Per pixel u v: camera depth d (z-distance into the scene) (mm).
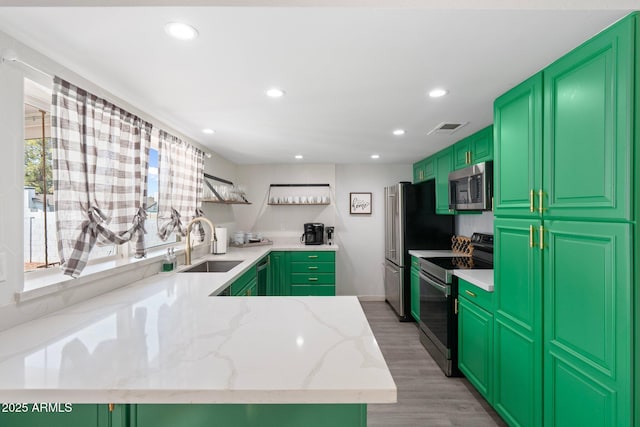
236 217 4598
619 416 1146
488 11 1119
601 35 1219
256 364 903
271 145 3314
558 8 1012
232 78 1675
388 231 4438
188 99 1969
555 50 1378
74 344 1048
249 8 1095
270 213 4637
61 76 1501
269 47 1364
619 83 1139
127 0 910
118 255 2084
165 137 2428
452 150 3307
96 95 1708
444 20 1173
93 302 1552
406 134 2887
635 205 1099
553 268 1474
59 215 1445
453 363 2588
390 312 4238
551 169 1478
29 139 1545
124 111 1909
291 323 1249
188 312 1394
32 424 886
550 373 1499
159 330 1176
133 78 1662
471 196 2730
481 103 2070
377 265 4816
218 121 2436
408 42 1327
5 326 1196
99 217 1666
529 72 1594
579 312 1323
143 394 780
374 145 3352
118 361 922
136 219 2006
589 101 1271
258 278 3232
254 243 4098
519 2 968
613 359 1169
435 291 2842
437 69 1572
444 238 3926
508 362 1851
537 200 1571
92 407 888
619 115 1138
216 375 840
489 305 2074
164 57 1443
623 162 1122
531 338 1634
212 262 2955
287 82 1732
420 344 3219
